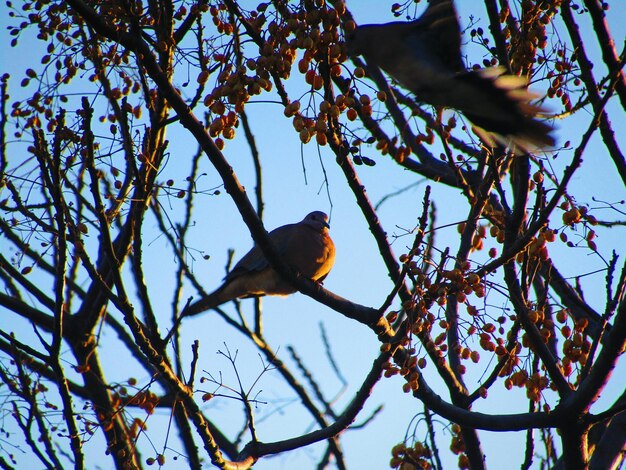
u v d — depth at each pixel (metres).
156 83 8.36
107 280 11.78
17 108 9.62
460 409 8.91
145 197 9.02
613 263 8.59
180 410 9.52
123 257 9.99
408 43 6.84
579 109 8.57
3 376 9.28
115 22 9.01
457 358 9.80
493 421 8.76
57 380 8.58
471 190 9.88
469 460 9.49
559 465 9.45
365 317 9.50
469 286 8.16
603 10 9.12
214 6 8.65
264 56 7.50
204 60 8.91
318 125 7.54
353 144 8.16
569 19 8.84
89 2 8.98
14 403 9.60
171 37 8.76
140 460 9.90
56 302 8.55
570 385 8.62
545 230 8.40
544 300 8.72
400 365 9.44
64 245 8.45
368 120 9.04
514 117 6.36
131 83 9.91
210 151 8.73
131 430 9.16
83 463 8.41
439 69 6.59
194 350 9.04
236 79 7.52
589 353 8.52
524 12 8.21
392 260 9.62
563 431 8.55
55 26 9.38
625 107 9.15
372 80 10.23
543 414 8.50
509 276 8.46
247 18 8.57
